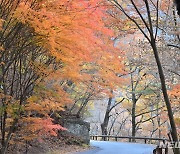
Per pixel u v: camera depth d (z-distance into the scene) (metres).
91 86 16.59
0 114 10.05
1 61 9.82
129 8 13.03
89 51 10.47
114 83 15.06
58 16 8.49
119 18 12.45
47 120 11.44
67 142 18.64
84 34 9.42
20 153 13.89
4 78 10.96
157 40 14.54
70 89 19.70
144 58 16.83
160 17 13.84
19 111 10.38
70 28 8.86
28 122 11.87
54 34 8.61
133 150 17.98
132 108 29.70
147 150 18.03
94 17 9.44
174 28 13.91
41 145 16.03
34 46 10.19
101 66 13.43
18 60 11.09
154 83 22.70
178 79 17.22
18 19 8.21
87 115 30.17
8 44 9.43
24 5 8.04
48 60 10.88
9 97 10.03
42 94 11.38
